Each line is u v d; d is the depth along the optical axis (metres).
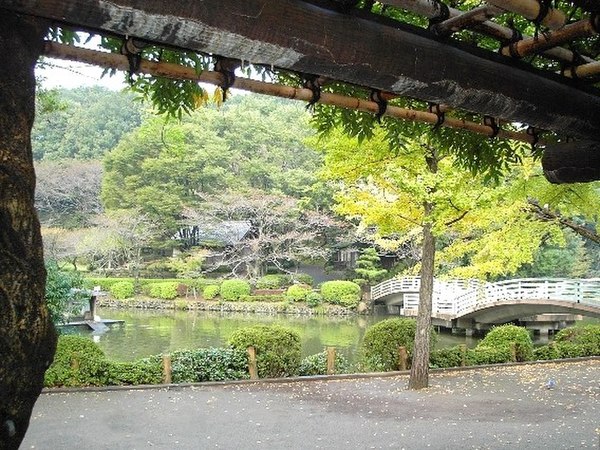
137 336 19.88
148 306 29.39
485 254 10.37
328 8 1.83
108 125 38.31
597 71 2.48
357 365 12.20
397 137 3.92
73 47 1.96
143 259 33.22
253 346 10.35
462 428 7.34
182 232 32.44
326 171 9.36
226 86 2.28
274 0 1.70
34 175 1.55
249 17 1.66
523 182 9.03
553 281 20.73
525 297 20.12
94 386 9.24
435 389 9.77
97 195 30.45
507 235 10.09
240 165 29.95
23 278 1.47
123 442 6.57
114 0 1.50
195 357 10.03
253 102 35.22
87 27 1.73
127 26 1.57
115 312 27.70
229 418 7.70
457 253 10.16
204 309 28.62
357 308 28.00
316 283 32.41
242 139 30.31
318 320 25.98
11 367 1.44
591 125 2.67
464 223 9.58
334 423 7.52
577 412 8.26
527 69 2.43
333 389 9.66
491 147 3.78
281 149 30.56
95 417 7.60
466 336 23.12
